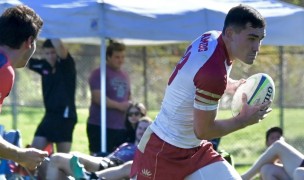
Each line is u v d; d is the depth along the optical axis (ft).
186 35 59.47
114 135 67.21
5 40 31.91
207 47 33.60
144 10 58.80
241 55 33.37
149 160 36.32
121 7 58.08
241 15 33.06
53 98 65.98
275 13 61.21
